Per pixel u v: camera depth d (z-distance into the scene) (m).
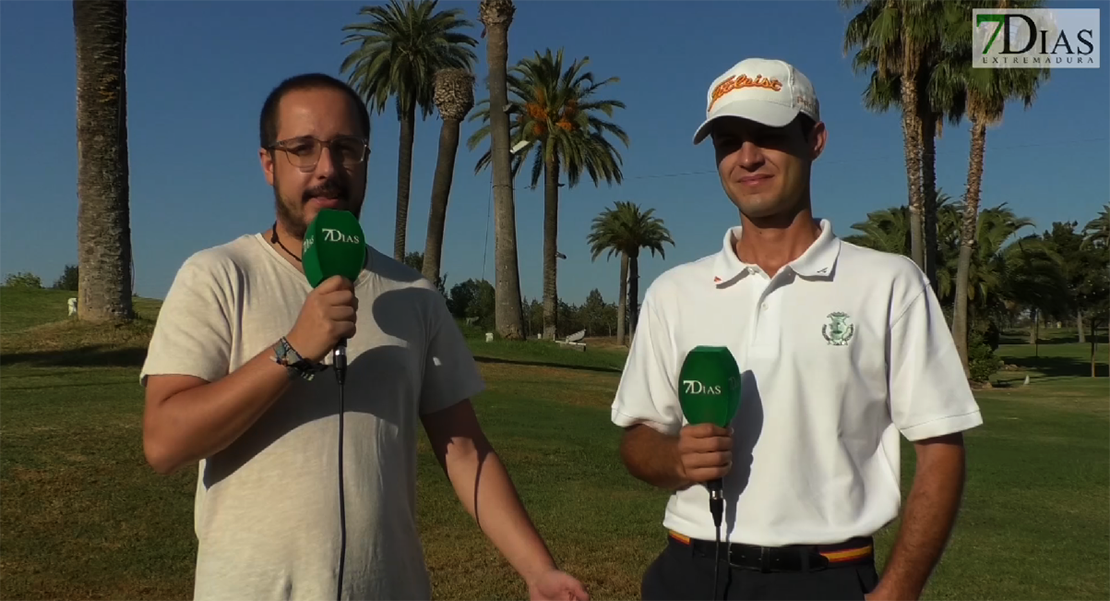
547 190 39.47
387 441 2.42
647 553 6.45
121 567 5.52
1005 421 18.83
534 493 8.22
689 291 2.79
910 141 28.36
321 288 2.20
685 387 2.50
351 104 2.55
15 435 8.34
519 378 19.14
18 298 34.16
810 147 2.72
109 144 15.95
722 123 2.69
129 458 7.89
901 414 2.57
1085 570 6.76
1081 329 84.75
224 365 2.34
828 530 2.49
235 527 2.27
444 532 6.66
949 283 45.06
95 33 15.26
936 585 6.21
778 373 2.57
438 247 29.97
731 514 2.58
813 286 2.60
